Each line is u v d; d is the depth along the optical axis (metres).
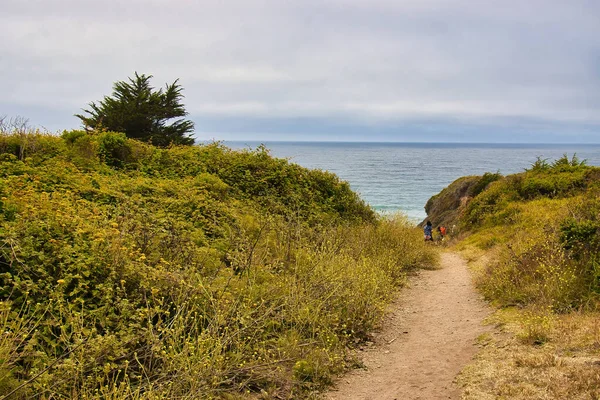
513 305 8.55
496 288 9.55
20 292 5.40
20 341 4.71
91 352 4.75
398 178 97.75
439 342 7.16
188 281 6.52
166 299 6.28
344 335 7.11
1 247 5.71
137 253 6.89
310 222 14.67
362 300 8.19
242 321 5.88
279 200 15.27
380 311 8.41
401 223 18.77
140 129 28.28
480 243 18.44
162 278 6.41
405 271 13.33
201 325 6.04
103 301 5.69
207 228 10.41
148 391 4.43
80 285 5.62
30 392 4.17
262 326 6.42
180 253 7.93
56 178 10.25
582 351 5.49
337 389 5.55
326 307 7.68
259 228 11.17
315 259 9.20
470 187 33.97
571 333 6.12
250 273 8.13
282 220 12.61
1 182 8.31
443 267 15.15
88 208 8.79
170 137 28.47
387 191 73.56
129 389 4.30
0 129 12.29
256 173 16.39
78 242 6.48
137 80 28.52
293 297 7.23
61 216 6.96
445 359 6.33
